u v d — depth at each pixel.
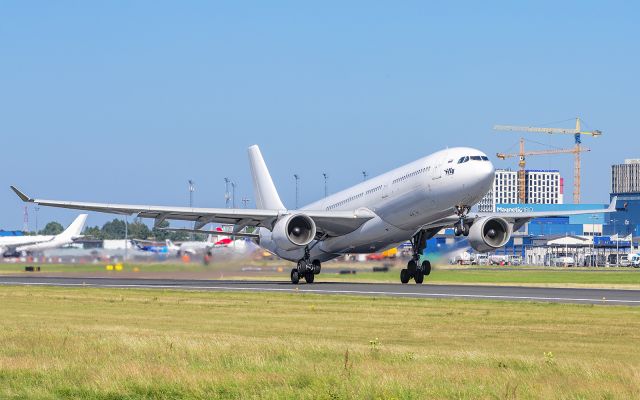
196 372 67.19
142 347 79.12
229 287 190.88
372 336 95.81
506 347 86.88
